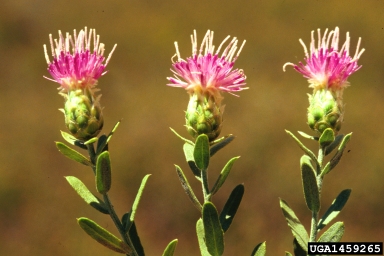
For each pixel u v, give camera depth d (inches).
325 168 9.4
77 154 9.4
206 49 9.7
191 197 9.4
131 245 9.3
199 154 9.4
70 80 9.6
